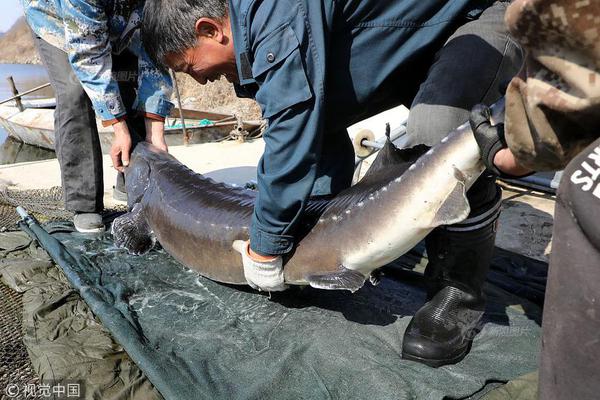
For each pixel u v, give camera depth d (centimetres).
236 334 240
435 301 224
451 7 204
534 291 276
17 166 554
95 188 359
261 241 224
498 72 204
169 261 314
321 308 259
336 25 192
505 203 429
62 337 241
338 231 221
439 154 191
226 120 970
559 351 115
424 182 196
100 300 257
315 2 179
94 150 357
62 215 403
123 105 344
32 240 340
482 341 232
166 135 860
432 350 213
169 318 253
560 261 113
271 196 205
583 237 109
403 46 203
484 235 217
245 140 695
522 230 376
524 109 119
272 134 194
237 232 257
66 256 305
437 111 203
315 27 179
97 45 318
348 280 221
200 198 293
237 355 225
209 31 206
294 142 191
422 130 208
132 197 345
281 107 185
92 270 295
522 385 200
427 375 209
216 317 254
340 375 211
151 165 340
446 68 204
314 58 181
